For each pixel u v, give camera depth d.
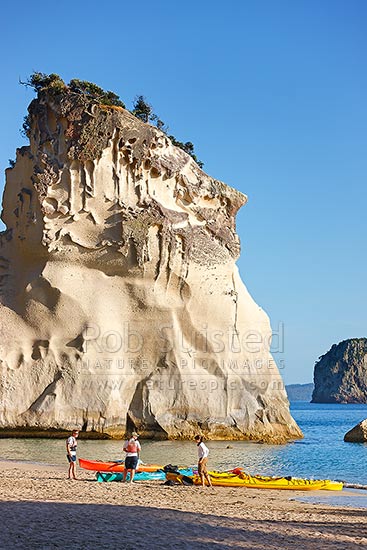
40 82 46.91
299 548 13.15
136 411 43.38
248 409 46.25
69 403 42.00
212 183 48.81
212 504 19.25
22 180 47.06
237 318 48.50
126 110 47.44
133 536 12.98
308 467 33.19
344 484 26.25
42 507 15.82
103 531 13.27
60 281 43.88
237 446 41.94
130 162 44.94
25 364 43.22
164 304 45.28
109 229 44.38
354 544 13.80
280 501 21.53
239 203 49.78
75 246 44.31
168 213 45.41
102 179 44.50
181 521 15.12
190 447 38.88
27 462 30.62
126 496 19.58
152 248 44.75
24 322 44.16
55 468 27.94
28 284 44.41
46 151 45.12
